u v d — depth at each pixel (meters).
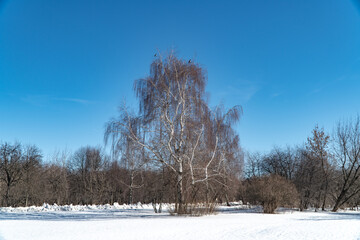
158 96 21.28
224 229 13.78
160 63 21.94
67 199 46.34
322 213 28.28
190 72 21.89
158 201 24.52
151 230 12.90
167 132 21.27
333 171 36.88
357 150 35.38
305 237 11.89
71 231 12.39
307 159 37.03
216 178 22.56
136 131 20.98
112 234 11.64
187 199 21.22
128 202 40.38
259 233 12.76
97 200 45.16
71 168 56.00
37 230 12.62
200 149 21.75
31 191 42.22
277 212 26.86
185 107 21.69
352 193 36.03
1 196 41.44
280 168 39.91
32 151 45.25
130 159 20.89
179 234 12.00
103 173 47.28
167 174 21.92
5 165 40.66
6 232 11.97
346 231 13.77
